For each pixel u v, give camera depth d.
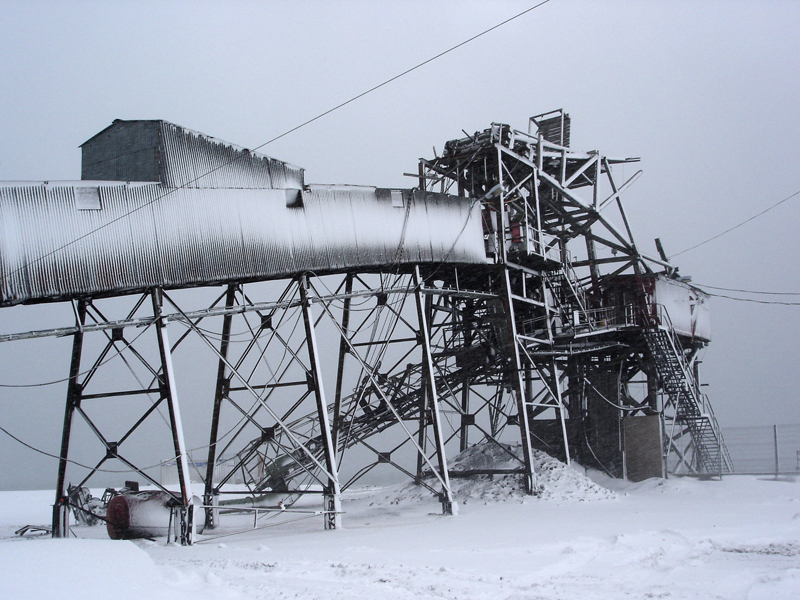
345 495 49.09
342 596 10.78
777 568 14.32
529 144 35.47
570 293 37.97
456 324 34.38
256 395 22.92
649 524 21.44
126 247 20.53
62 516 19.98
